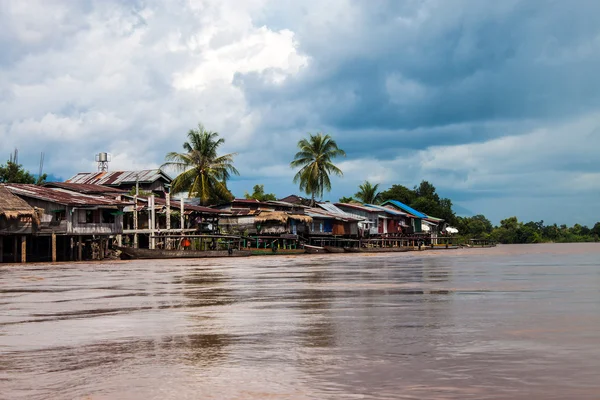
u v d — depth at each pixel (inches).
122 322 488.1
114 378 290.8
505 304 561.6
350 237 3240.7
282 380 279.7
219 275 1150.3
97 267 1557.6
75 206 1957.4
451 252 2839.6
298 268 1405.0
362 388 262.1
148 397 257.6
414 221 4244.6
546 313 488.7
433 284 831.7
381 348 350.6
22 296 744.3
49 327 466.9
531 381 267.3
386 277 1008.2
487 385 262.2
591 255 2138.3
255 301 639.8
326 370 297.6
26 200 1972.2
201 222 2576.3
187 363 321.7
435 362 309.3
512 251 2847.0
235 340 391.5
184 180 2728.8
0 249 1868.8
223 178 2787.9
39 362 332.5
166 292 772.6
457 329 413.7
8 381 288.7
